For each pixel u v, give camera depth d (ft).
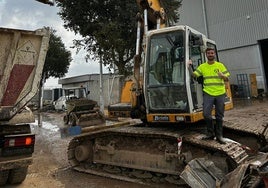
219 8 88.12
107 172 22.93
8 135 17.38
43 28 16.81
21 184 20.29
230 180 14.89
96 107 54.85
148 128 22.53
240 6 83.56
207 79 18.40
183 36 19.77
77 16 66.74
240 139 23.21
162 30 20.58
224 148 16.96
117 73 69.67
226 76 18.10
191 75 19.60
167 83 20.20
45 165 25.88
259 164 14.94
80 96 78.95
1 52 15.79
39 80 17.21
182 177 15.89
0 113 16.31
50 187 19.75
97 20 66.33
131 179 20.95
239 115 46.01
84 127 45.44
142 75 21.95
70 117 52.70
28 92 16.99
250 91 81.05
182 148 19.52
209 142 17.89
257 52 81.00
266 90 79.92
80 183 20.66
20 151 17.58
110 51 64.28
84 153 24.30
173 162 19.63
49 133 45.01
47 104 108.17
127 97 25.55
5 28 15.42
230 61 86.84
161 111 20.47
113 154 22.90
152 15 24.13
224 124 23.52
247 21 82.43
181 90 19.74
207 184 15.81
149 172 21.13
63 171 23.97
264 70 81.30
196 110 19.79
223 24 87.51
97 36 63.46
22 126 18.12
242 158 17.02
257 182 15.39
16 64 16.25
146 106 21.11
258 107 57.31
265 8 78.59
